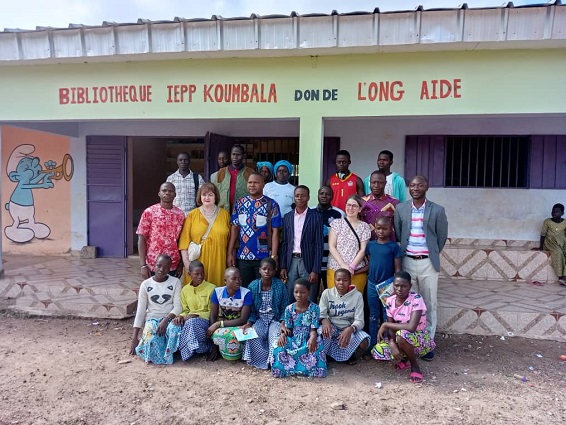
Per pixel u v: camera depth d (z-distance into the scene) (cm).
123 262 764
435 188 741
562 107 466
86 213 810
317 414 328
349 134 753
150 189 1058
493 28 441
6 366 407
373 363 427
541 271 650
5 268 701
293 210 456
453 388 374
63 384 372
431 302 440
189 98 530
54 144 811
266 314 429
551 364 425
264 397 354
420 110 487
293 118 521
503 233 732
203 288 440
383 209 461
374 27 459
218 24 483
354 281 445
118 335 493
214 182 529
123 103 543
